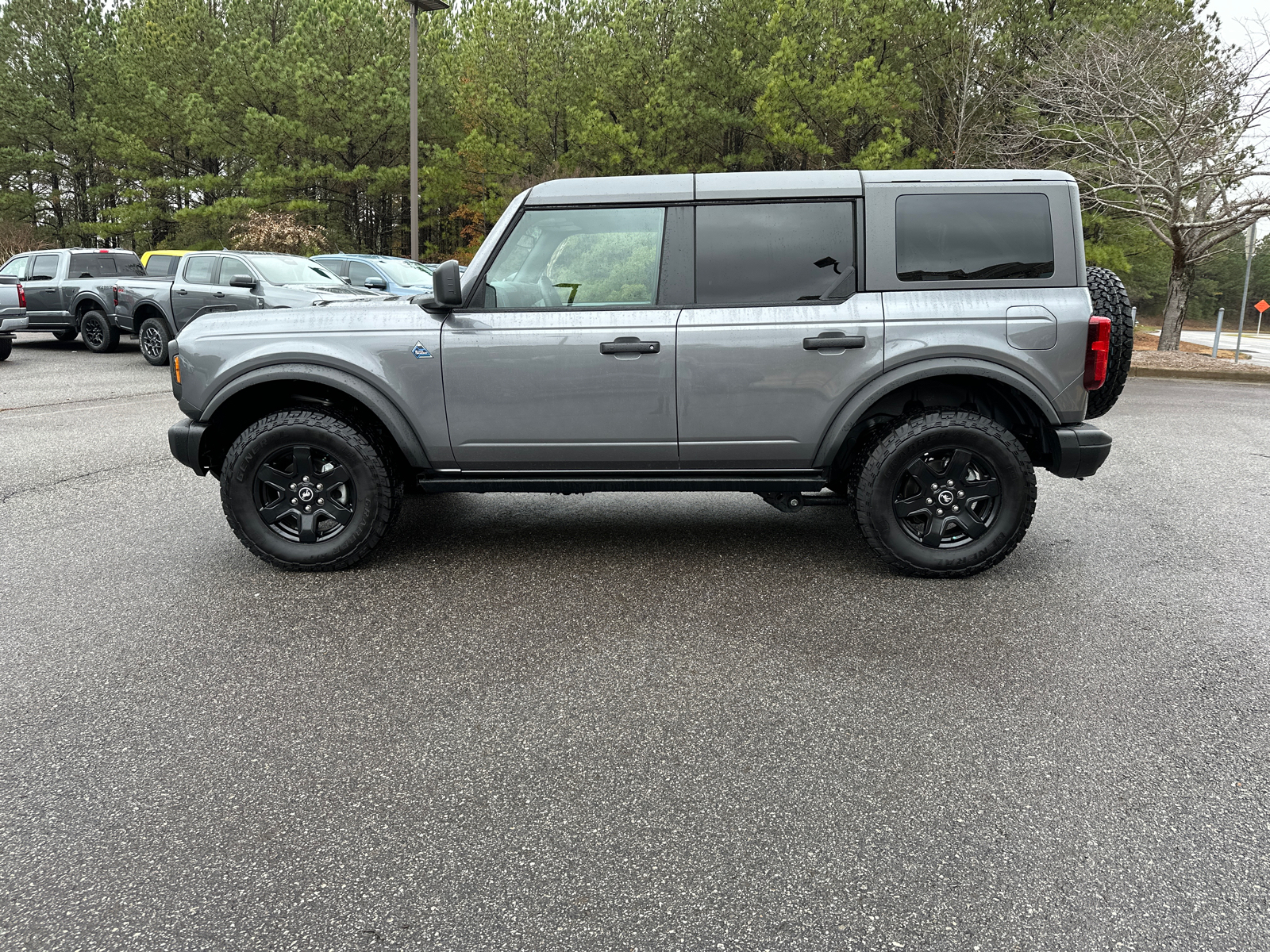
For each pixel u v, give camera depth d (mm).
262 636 3729
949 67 22484
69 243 40438
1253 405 11664
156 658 3504
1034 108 19344
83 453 7590
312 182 32344
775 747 2830
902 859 2268
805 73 23484
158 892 2152
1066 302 4152
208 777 2656
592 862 2264
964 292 4191
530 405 4336
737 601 4129
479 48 30859
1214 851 2291
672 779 2645
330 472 4461
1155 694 3188
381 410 4359
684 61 27188
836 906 2096
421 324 4348
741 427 4305
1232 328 73625
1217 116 16297
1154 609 4031
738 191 4234
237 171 34562
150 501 5992
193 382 4441
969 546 4344
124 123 34188
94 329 16000
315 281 13586
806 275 4246
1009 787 2596
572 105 29297
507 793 2578
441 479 4551
